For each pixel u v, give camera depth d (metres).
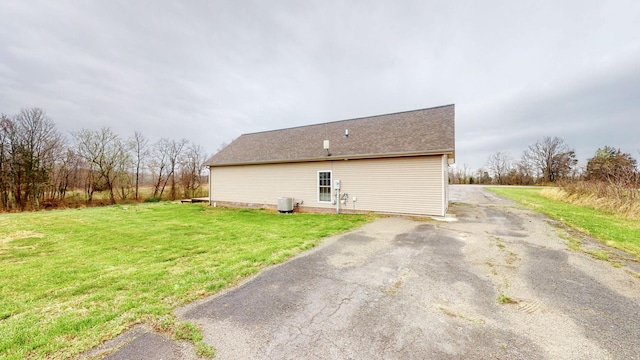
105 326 2.79
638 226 7.96
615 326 2.78
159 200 24.05
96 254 5.76
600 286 3.83
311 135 15.08
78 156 21.84
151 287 3.86
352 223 9.15
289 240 6.71
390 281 4.06
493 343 2.48
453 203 15.21
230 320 2.93
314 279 4.16
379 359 2.24
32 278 4.31
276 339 2.56
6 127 18.02
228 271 4.47
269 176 14.15
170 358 2.26
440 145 9.79
